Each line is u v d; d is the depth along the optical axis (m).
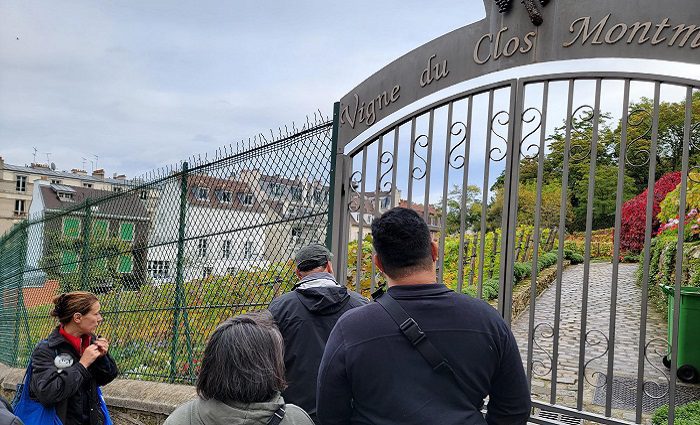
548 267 15.51
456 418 1.69
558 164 13.79
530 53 3.30
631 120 3.14
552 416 4.67
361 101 4.04
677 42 2.89
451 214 16.52
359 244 3.91
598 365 6.76
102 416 3.49
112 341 6.08
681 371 5.82
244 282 4.56
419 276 1.83
